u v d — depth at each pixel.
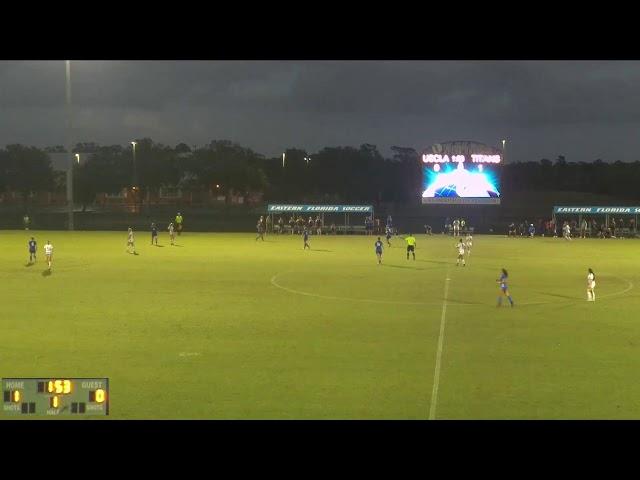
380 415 19.09
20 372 23.16
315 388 21.48
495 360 24.95
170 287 43.03
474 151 98.50
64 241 78.12
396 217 117.50
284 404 19.95
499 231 103.62
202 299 38.41
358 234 97.69
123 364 24.20
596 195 175.62
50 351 26.05
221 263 57.31
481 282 46.41
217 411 19.39
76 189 142.38
